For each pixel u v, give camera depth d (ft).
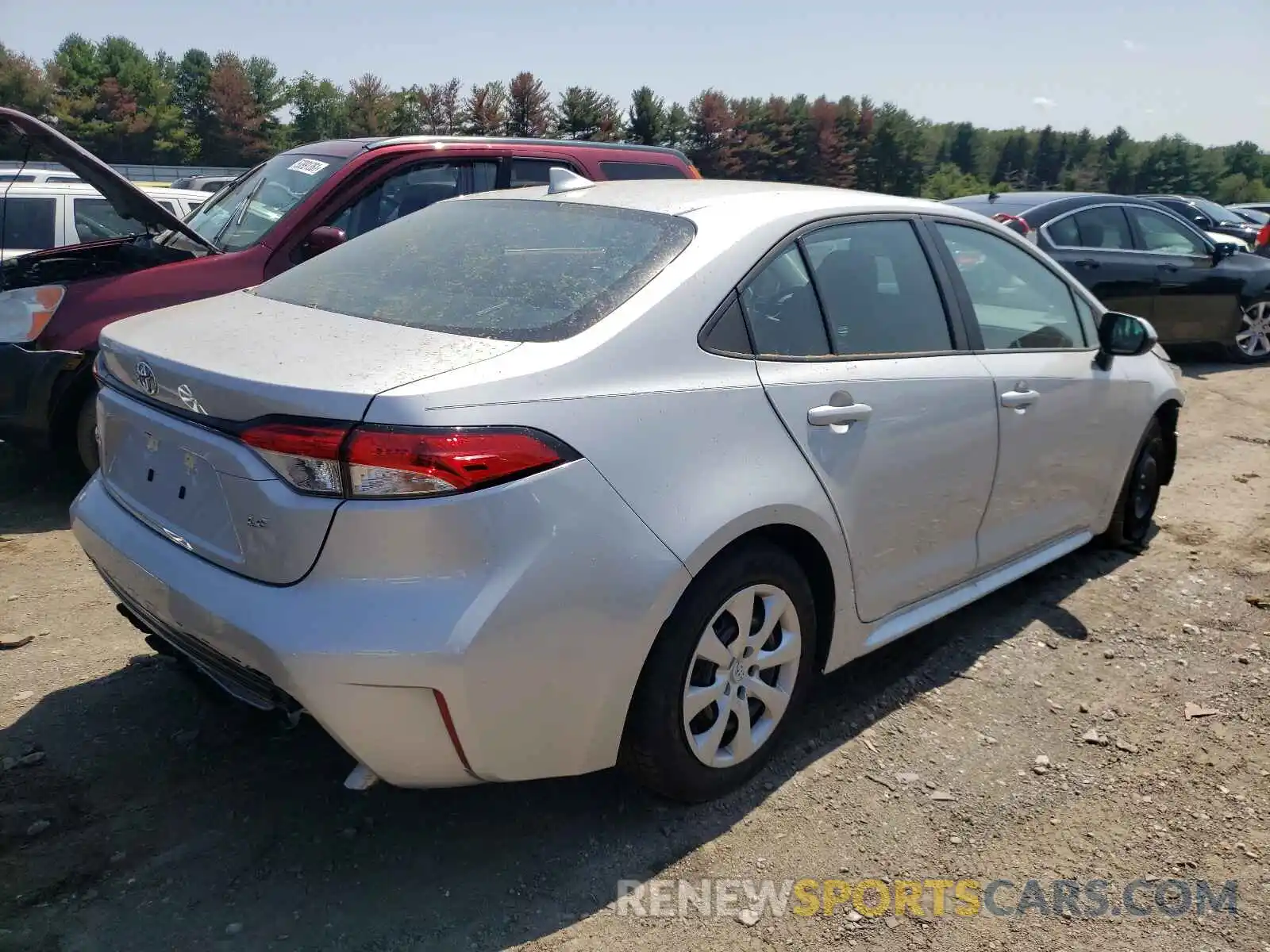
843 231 10.62
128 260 18.30
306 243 18.39
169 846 8.57
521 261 9.49
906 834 9.08
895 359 10.59
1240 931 8.02
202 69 251.60
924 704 11.25
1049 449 12.81
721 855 8.73
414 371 7.51
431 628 7.07
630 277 8.89
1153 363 15.47
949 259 11.78
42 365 16.11
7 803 9.01
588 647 7.73
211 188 68.28
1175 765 10.23
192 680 9.87
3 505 17.31
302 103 258.98
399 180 19.71
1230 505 18.45
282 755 9.93
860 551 10.09
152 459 8.62
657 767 8.70
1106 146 443.73
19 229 25.68
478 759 7.55
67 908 7.80
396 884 8.24
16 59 216.74
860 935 7.88
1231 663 12.37
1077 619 13.52
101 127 221.25
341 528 7.12
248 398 7.47
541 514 7.42
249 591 7.48
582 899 8.16
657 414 8.23
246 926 7.72
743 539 8.91
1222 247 32.91
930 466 10.77
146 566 8.28
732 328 9.11
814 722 10.83
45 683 11.16
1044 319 13.24
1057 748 10.50
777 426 9.10
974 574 12.13
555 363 7.87
